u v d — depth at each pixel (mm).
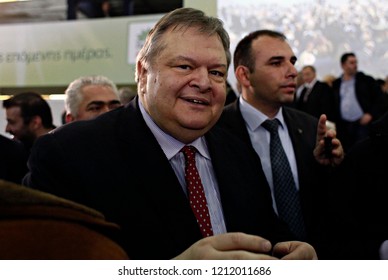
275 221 1307
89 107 2242
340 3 5309
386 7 5238
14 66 5551
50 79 5410
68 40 5406
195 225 1044
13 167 1960
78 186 1026
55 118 4855
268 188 1342
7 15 5664
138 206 1035
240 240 781
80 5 5398
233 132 2018
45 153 1063
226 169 1238
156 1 5160
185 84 1075
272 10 5270
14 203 472
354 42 5309
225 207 1174
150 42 1130
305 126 2141
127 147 1104
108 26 5262
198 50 1076
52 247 483
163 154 1104
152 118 1153
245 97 2115
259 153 1993
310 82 5230
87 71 5266
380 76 5258
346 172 1763
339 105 5074
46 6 5527
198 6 4742
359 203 1723
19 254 463
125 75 5152
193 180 1144
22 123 2549
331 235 1721
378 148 1713
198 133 1130
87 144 1088
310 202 1898
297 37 5344
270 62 2018
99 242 531
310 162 1972
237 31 5227
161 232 1021
